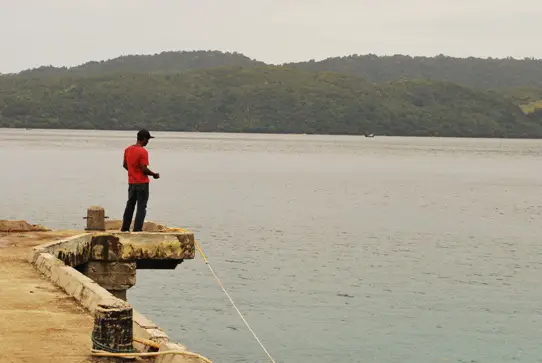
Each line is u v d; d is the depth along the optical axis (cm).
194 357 874
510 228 5300
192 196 7088
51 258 1404
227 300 2959
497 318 2827
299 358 2333
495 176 11475
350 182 9506
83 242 1590
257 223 5200
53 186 7631
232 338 2514
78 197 6556
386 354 2375
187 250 1659
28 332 991
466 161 16512
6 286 1255
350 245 4347
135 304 2875
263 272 3491
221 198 6962
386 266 3741
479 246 4441
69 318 1068
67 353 906
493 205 6981
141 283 3194
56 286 1272
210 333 2556
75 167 10819
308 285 3253
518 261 3959
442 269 3700
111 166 11181
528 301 3080
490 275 3581
